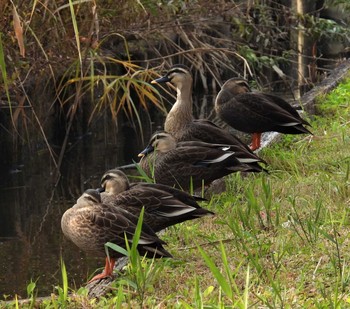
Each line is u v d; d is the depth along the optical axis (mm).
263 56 22375
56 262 12531
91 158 18328
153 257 9312
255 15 23844
